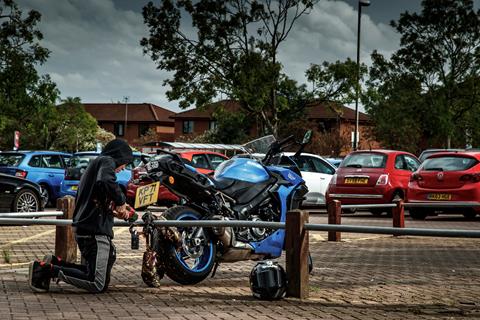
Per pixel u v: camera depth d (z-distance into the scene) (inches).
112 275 346.9
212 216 310.7
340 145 2600.9
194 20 1638.8
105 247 287.3
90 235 285.6
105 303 268.8
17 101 1510.8
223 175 330.6
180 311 255.8
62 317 240.4
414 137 2107.5
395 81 1962.4
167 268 303.6
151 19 1648.6
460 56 1940.2
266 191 335.6
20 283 314.7
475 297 298.0
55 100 1546.5
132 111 4468.5
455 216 820.6
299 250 285.3
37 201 685.3
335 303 278.5
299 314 254.4
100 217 285.3
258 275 282.4
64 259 354.3
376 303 280.7
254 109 1681.8
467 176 725.9
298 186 351.6
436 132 1973.4
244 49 1664.6
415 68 1955.0
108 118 4407.0
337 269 383.2
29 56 1501.0
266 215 335.9
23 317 239.1
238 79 1605.6
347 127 3132.4
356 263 410.3
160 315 247.4
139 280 331.3
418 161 829.8
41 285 289.0
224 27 1622.8
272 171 346.0
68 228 354.6
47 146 2787.9
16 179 674.2
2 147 2719.0
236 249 316.2
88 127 2881.4
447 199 732.7
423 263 414.9
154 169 301.7
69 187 849.5
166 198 805.2
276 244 336.2
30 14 1488.7
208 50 1630.2
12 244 490.6
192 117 3762.3
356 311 262.5
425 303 282.4
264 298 282.0
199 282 321.4
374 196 776.9
